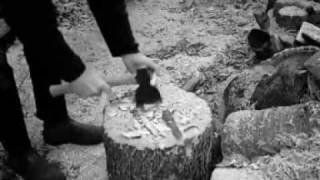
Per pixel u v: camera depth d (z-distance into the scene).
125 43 2.02
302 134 2.12
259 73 2.61
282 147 2.12
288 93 2.43
